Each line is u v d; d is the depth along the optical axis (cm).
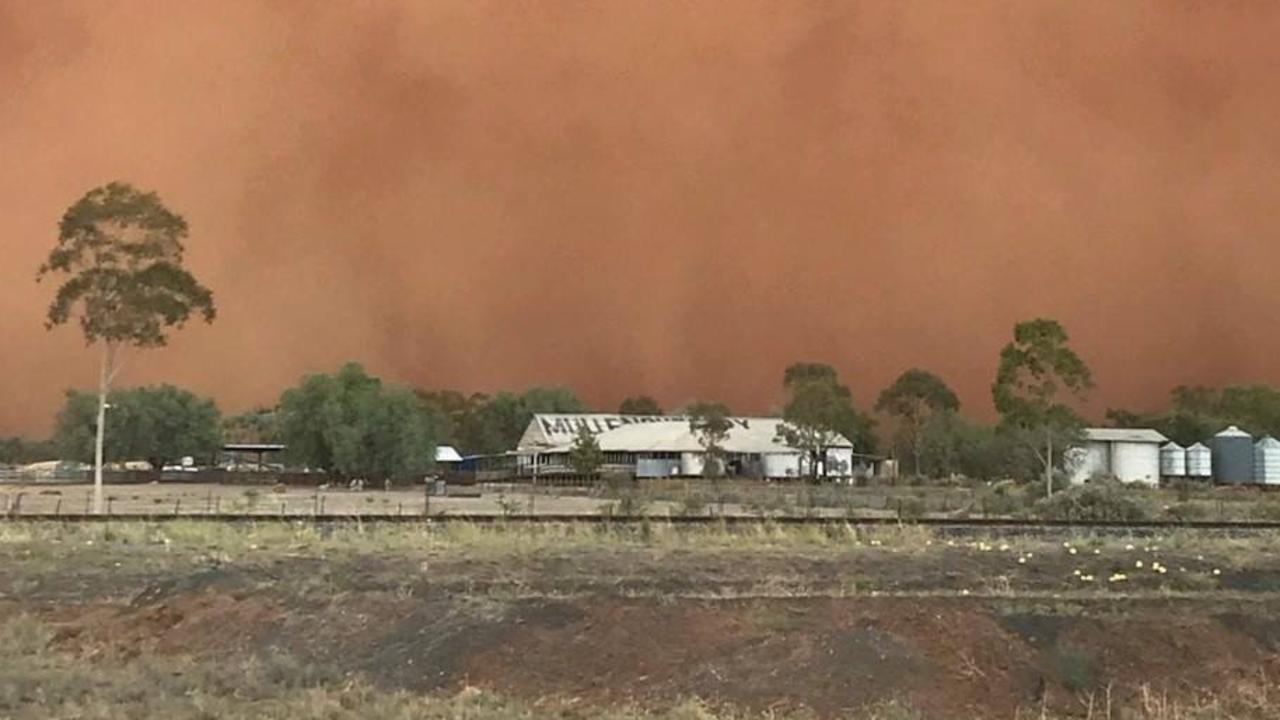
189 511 4459
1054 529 3362
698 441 10062
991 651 1730
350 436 8594
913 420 11481
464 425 15475
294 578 2269
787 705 1577
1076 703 1659
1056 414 5788
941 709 1593
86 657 1823
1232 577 2414
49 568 2475
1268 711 1645
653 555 2620
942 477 10512
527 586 2197
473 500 5597
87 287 4347
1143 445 9562
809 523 3241
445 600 1997
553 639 1777
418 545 2823
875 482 8694
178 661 1762
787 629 1772
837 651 1684
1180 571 2447
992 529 3341
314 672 1694
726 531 3134
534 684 1669
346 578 2269
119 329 4344
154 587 2220
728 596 2012
